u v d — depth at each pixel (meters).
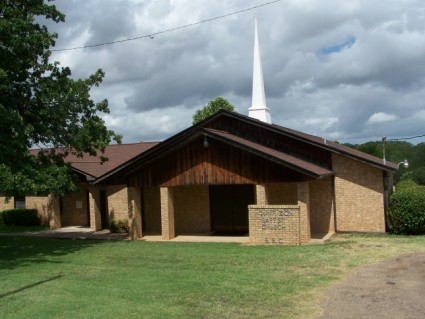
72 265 13.14
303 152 19.61
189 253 14.77
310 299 8.71
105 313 7.98
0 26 14.84
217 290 9.52
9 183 14.54
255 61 25.30
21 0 16.31
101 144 18.34
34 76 17.22
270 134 20.00
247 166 17.34
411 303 8.21
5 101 16.56
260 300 8.70
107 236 21.31
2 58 15.52
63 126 17.44
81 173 23.22
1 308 8.47
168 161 18.73
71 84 17.38
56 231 23.91
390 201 18.19
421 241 15.57
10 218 26.78
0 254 15.90
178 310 8.11
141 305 8.46
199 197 21.44
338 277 10.46
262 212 16.70
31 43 15.94
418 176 42.66
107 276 11.30
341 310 7.97
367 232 18.67
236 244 16.84
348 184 19.02
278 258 13.19
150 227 22.61
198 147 18.20
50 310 8.24
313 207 19.58
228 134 19.28
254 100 25.34
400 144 56.88
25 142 16.30
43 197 26.56
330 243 15.89
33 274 11.80
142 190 22.72
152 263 13.11
